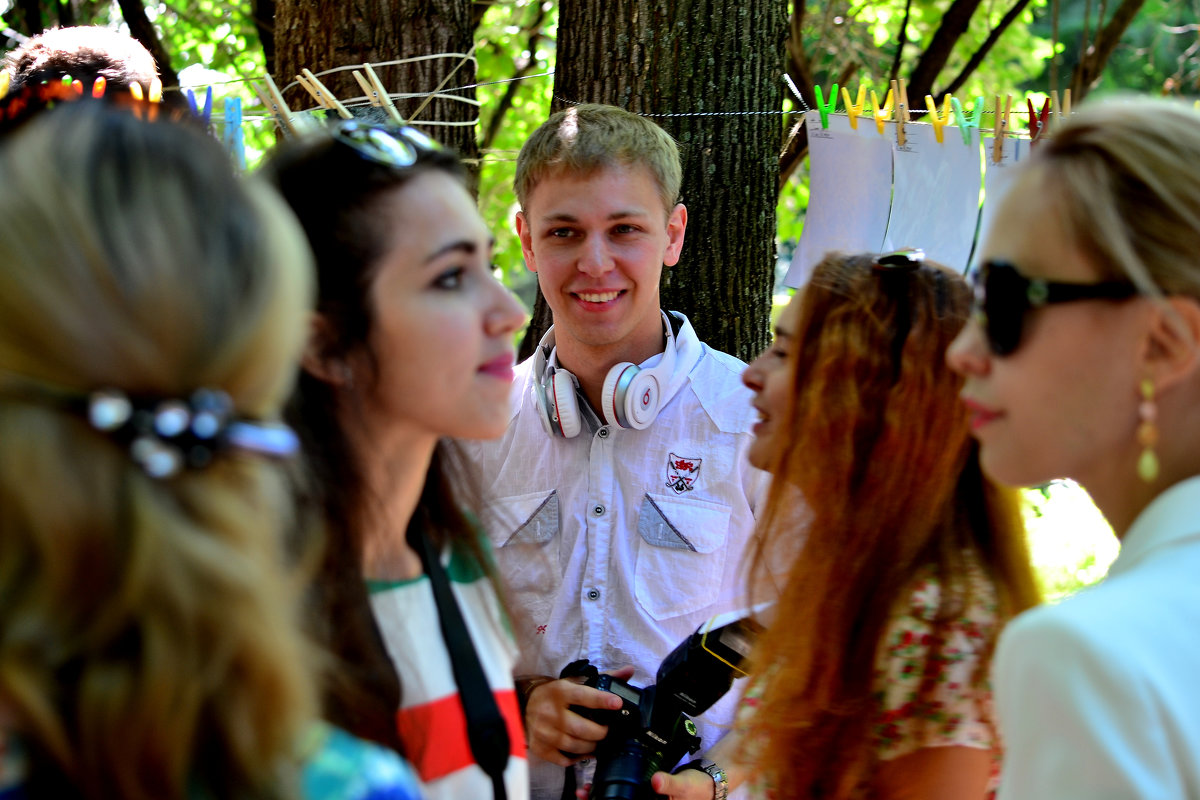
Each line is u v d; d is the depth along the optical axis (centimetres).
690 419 220
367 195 122
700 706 173
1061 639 90
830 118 250
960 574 144
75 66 233
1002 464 112
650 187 217
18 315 63
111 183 66
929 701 140
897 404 148
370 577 127
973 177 239
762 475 214
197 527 66
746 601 170
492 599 146
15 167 67
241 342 67
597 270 212
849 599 147
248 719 69
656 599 211
